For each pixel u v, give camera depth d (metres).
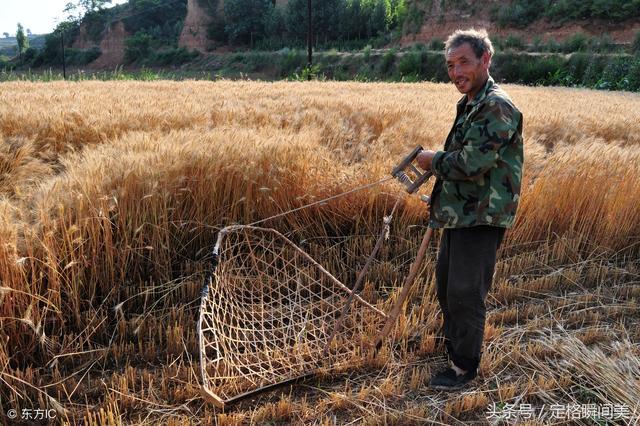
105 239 3.98
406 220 5.42
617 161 5.73
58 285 3.67
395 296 4.27
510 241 5.38
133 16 86.56
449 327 3.54
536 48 43.31
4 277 3.34
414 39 52.84
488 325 3.93
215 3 75.88
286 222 5.20
